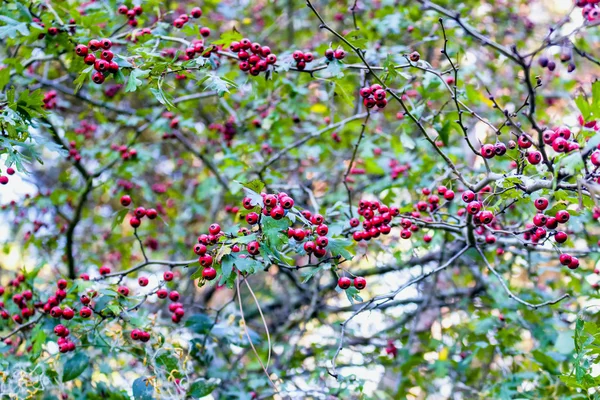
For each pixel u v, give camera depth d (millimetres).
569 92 6586
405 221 3918
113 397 4441
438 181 4789
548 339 5062
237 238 3098
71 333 4289
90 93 6488
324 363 5418
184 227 7574
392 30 5707
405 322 6676
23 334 4723
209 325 4551
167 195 7035
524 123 6000
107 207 8102
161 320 5301
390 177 5797
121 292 4145
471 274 6820
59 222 7227
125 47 5387
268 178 5441
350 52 4668
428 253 6328
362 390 4633
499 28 6895
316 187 7211
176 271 7258
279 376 5176
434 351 5789
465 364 5258
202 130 7066
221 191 7500
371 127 6625
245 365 6281
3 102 3600
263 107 5898
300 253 3416
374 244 5496
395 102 7277
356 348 6254
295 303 7320
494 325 5148
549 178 3199
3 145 3441
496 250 5305
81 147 6598
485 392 5008
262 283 8258
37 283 4707
